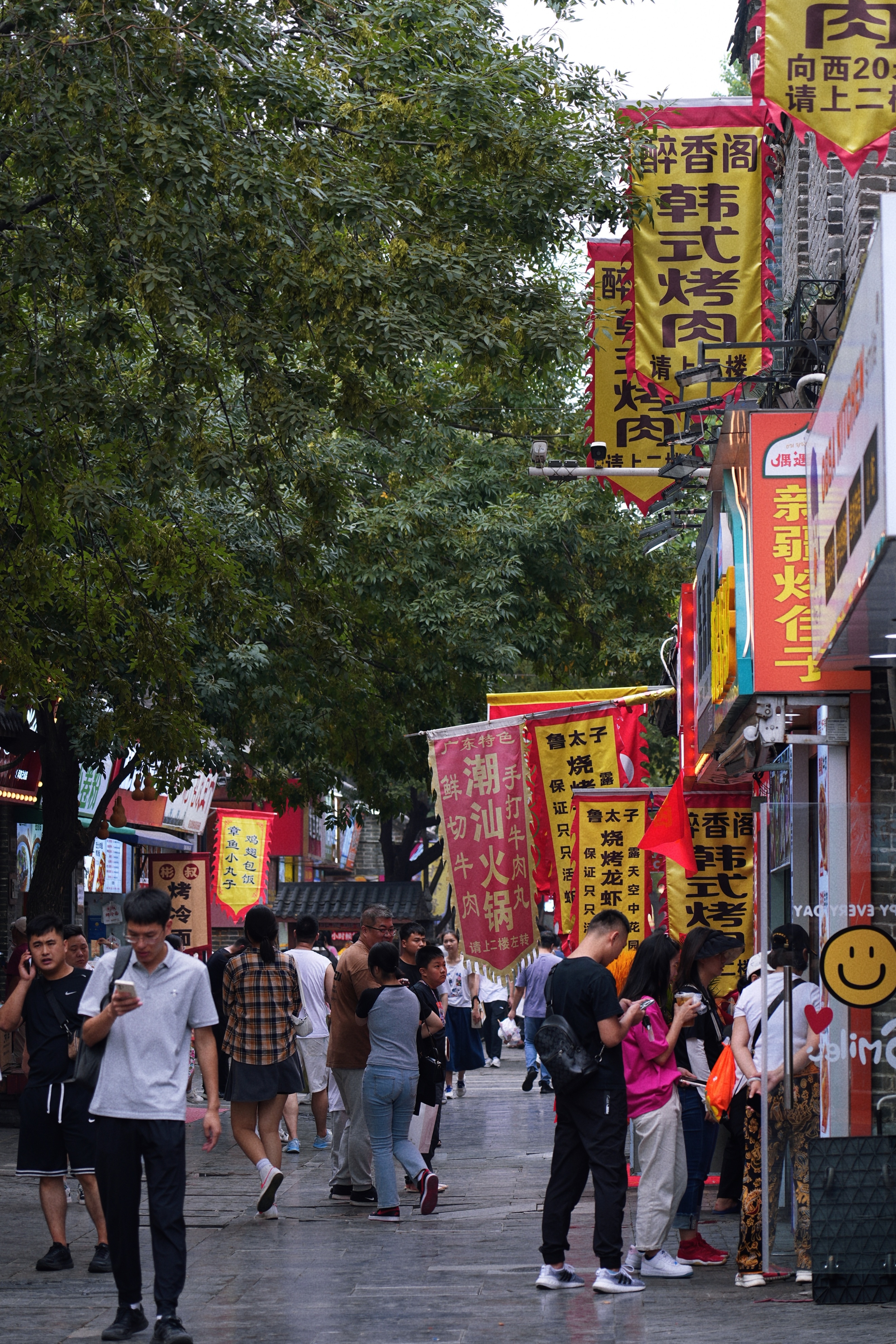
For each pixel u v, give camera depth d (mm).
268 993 12781
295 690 25000
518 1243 11273
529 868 15039
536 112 14719
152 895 8195
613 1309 8656
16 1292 9492
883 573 7242
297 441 14094
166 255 12898
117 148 12797
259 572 20969
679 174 15578
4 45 13000
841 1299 8742
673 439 15633
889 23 11758
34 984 10492
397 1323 8336
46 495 15023
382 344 13047
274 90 13164
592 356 16609
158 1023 8117
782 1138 9203
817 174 15758
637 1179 13383
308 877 56688
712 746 13406
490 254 13859
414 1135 14344
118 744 19141
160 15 12875
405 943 14469
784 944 9258
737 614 10867
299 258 13328
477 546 28047
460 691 28078
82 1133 10289
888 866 9312
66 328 14297
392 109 13906
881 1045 9156
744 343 13680
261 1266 10375
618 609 31156
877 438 6992
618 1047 9336
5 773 21578
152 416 14273
